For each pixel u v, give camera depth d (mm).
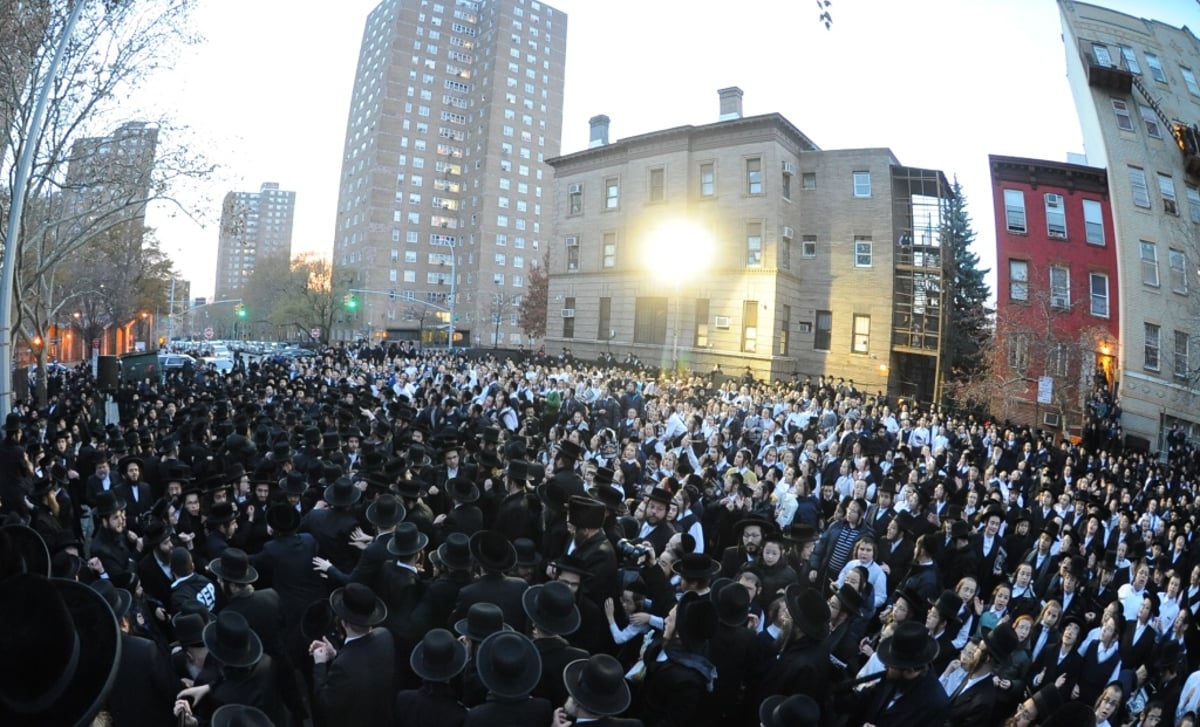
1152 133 32062
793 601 4855
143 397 18391
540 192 103375
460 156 103688
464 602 5062
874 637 5965
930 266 35656
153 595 5949
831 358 36625
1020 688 4953
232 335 141250
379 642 4496
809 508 9734
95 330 42531
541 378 24141
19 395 25578
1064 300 31625
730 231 36688
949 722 4988
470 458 10109
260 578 6043
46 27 15875
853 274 36531
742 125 36406
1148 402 29078
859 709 4559
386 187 98188
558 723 3588
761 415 18078
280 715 4457
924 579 6887
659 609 5801
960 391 31547
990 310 35219
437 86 102125
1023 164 32656
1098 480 14391
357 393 17500
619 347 40688
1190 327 28328
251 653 4008
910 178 36406
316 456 10273
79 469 10734
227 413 14656
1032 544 9805
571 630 4410
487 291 97188
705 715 4621
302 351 61875
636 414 17531
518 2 102812
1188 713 5137
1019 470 13961
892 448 15852
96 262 38875
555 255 45375
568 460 8320
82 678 1649
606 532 6746
